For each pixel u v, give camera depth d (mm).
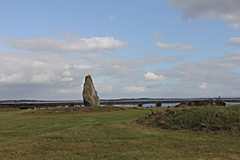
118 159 7016
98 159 7074
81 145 9031
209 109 13570
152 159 6941
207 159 6898
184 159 6922
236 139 9531
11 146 9070
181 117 13453
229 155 7320
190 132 11312
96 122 16438
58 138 10594
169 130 12258
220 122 11602
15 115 24469
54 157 7379
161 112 16203
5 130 13305
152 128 13180
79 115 22734
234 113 12156
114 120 17547
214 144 8805
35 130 13219
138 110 27359
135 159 6980
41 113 25094
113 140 9914
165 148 8344
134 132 11883
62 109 27844
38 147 8812
